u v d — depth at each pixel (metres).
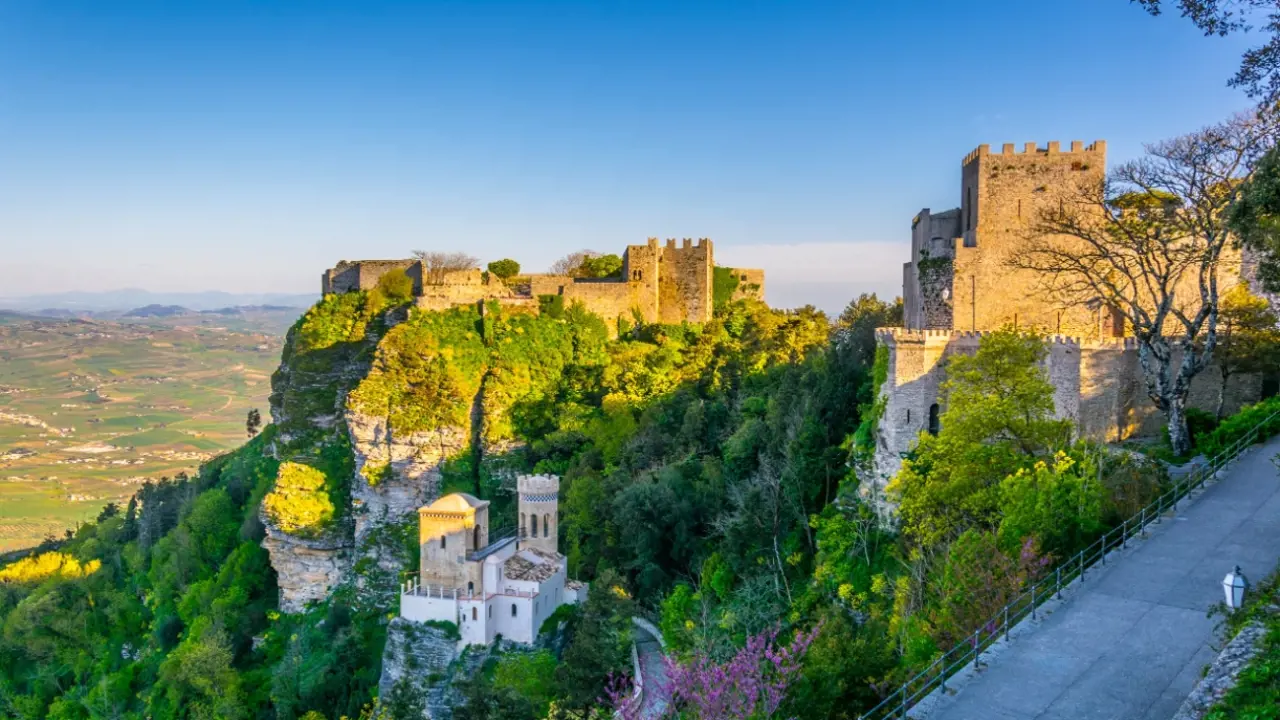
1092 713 32.53
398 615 103.25
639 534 95.12
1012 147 74.81
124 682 122.19
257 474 145.62
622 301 147.88
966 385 60.28
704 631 67.12
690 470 103.81
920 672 38.56
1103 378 67.81
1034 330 63.16
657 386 126.38
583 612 81.62
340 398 134.12
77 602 141.50
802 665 41.53
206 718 104.19
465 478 124.69
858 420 86.00
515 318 138.38
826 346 115.00
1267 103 43.25
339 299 142.38
